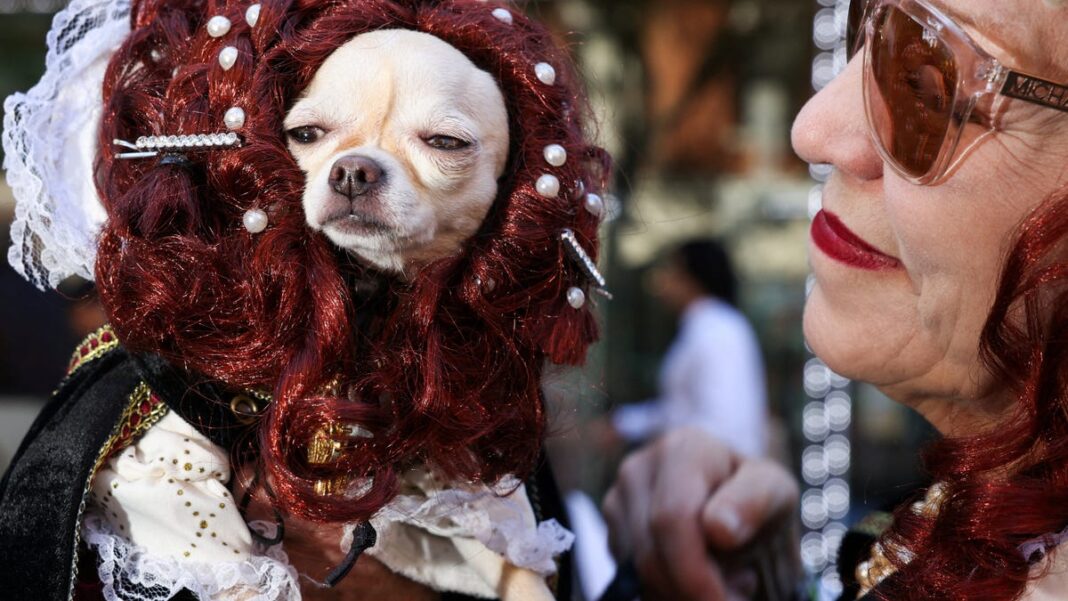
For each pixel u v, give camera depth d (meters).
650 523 1.39
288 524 1.04
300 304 0.93
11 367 3.86
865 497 1.13
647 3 4.73
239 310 0.94
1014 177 0.86
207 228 0.96
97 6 1.08
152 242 0.94
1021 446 0.83
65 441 0.96
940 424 1.06
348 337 0.93
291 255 0.94
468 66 0.99
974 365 0.96
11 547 0.94
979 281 0.90
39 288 1.03
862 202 1.00
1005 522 0.81
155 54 1.03
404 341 0.97
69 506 0.93
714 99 5.55
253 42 0.97
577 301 1.02
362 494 0.96
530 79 1.02
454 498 1.03
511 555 1.06
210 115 0.96
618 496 1.51
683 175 5.65
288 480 0.91
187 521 0.94
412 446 0.95
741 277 5.48
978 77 0.83
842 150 1.00
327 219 0.92
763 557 1.39
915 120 0.88
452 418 0.96
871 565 1.08
